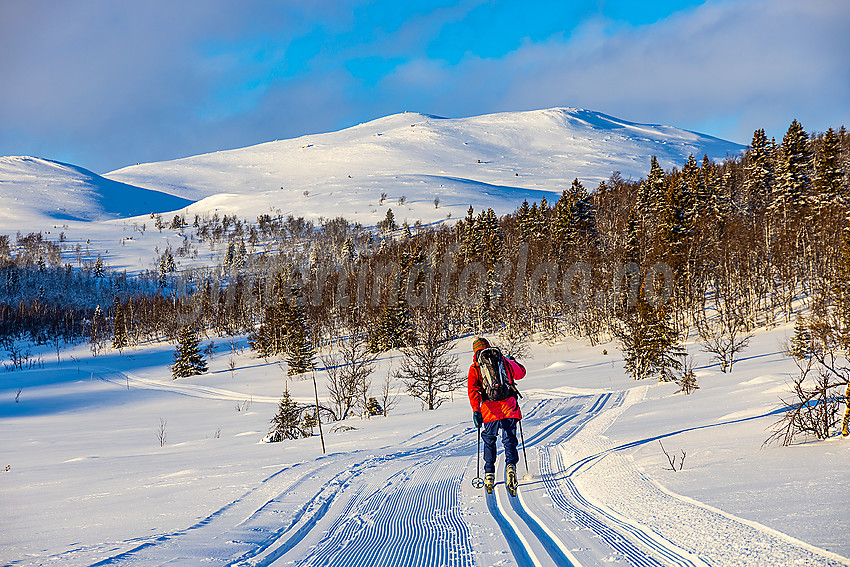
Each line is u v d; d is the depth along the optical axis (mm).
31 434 43906
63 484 10008
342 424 22016
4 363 108875
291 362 69250
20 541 4531
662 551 3273
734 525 3398
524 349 62188
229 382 74750
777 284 59719
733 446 5992
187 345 83875
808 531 3047
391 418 21359
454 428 13000
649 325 31156
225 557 3764
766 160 79500
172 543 4137
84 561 3660
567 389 29922
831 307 40344
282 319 84438
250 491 6480
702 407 11258
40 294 178375
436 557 3623
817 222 60625
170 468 11367
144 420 52344
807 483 4043
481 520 4508
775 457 5137
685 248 62906
